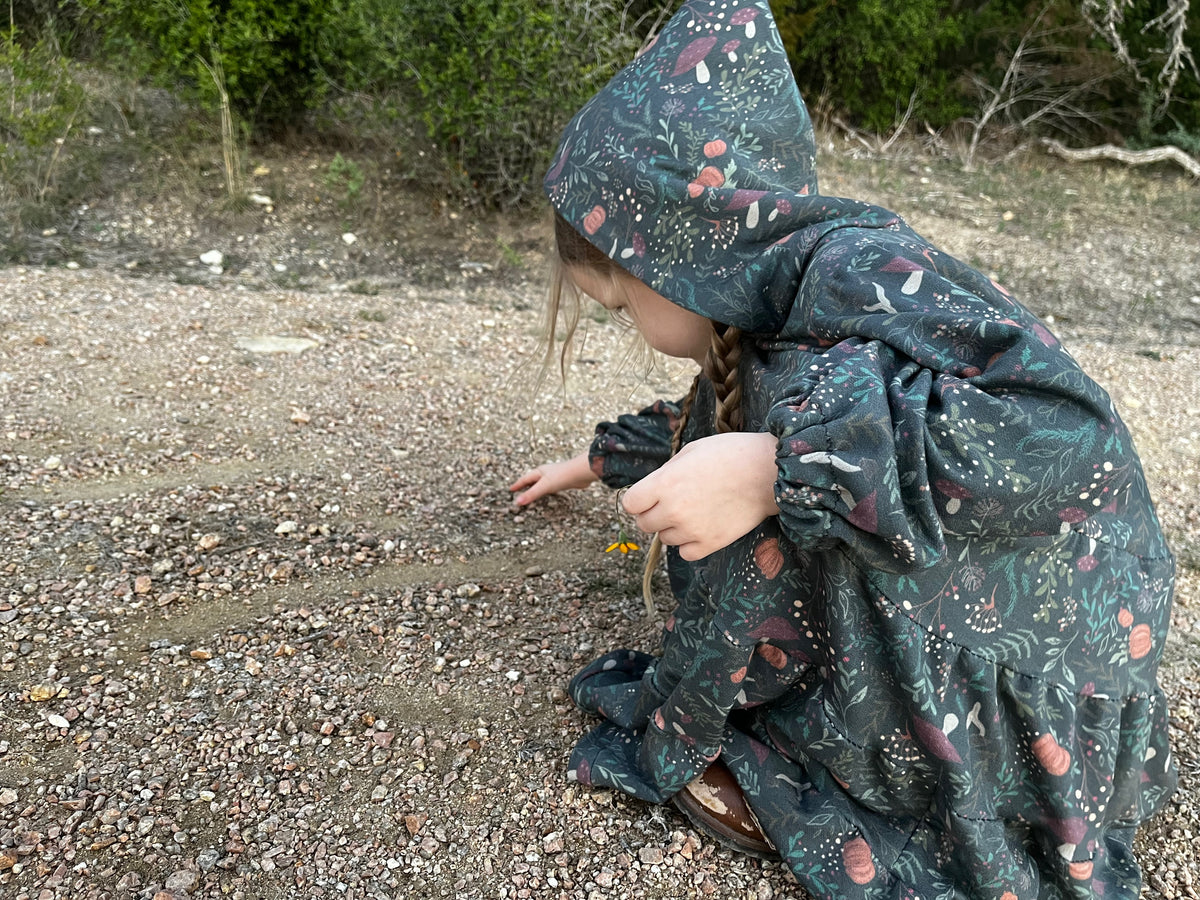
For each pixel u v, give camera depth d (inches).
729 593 53.3
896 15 302.0
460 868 57.7
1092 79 325.4
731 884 58.4
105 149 188.7
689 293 52.3
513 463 107.4
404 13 183.0
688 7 56.0
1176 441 132.6
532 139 188.4
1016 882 53.5
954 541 48.2
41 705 65.9
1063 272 211.8
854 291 47.1
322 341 133.5
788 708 56.6
